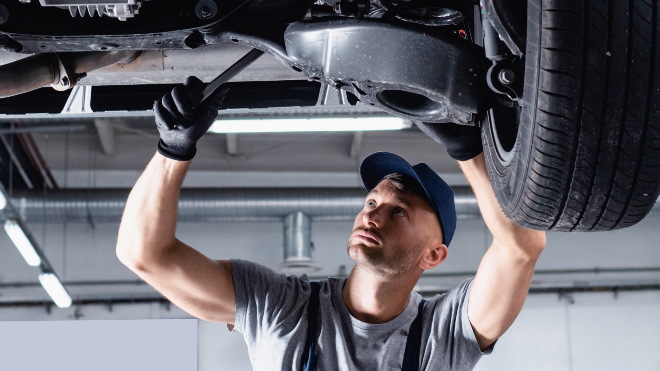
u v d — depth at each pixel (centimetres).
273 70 187
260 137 765
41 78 158
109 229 738
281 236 748
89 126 754
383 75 122
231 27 133
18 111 198
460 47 120
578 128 108
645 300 736
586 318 730
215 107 137
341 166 766
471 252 746
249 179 757
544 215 122
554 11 104
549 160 112
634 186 114
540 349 720
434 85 121
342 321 164
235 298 166
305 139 769
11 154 666
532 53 108
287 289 167
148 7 131
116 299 721
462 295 170
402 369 161
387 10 140
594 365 716
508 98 121
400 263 161
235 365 701
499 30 117
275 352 160
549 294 739
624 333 725
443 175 754
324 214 691
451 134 147
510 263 161
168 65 182
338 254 745
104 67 181
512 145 130
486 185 154
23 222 600
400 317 166
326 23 124
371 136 766
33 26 129
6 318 714
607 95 105
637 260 745
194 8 130
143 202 149
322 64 126
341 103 199
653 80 105
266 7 137
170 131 134
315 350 160
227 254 738
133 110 199
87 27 130
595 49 103
